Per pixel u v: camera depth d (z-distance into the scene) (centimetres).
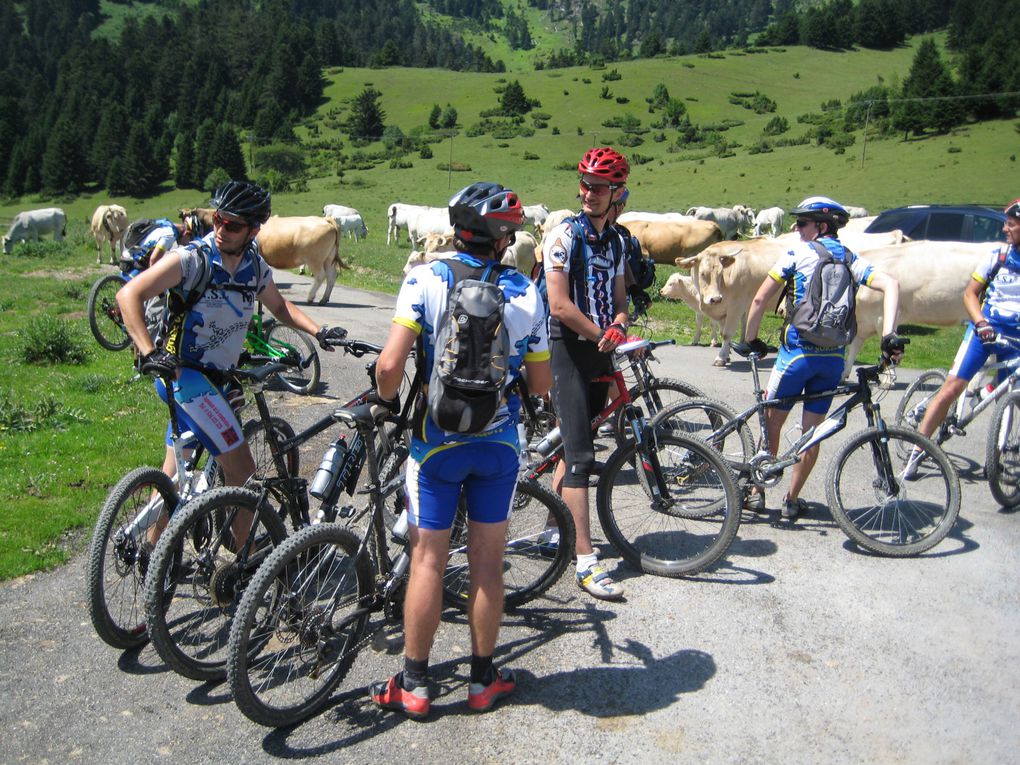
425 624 352
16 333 1230
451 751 343
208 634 414
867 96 11950
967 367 618
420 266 346
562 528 457
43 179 12875
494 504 352
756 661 403
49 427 765
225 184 407
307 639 364
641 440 484
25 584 475
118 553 402
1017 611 449
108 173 12369
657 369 1082
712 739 349
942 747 345
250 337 810
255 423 477
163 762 335
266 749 344
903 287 998
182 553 387
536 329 350
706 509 546
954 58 17562
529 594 459
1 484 609
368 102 14388
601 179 457
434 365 332
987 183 6462
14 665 396
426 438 339
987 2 18900
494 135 12750
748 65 17162
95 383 923
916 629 431
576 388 463
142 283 391
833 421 529
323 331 443
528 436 547
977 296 623
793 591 470
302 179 10256
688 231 2502
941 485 543
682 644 418
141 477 404
